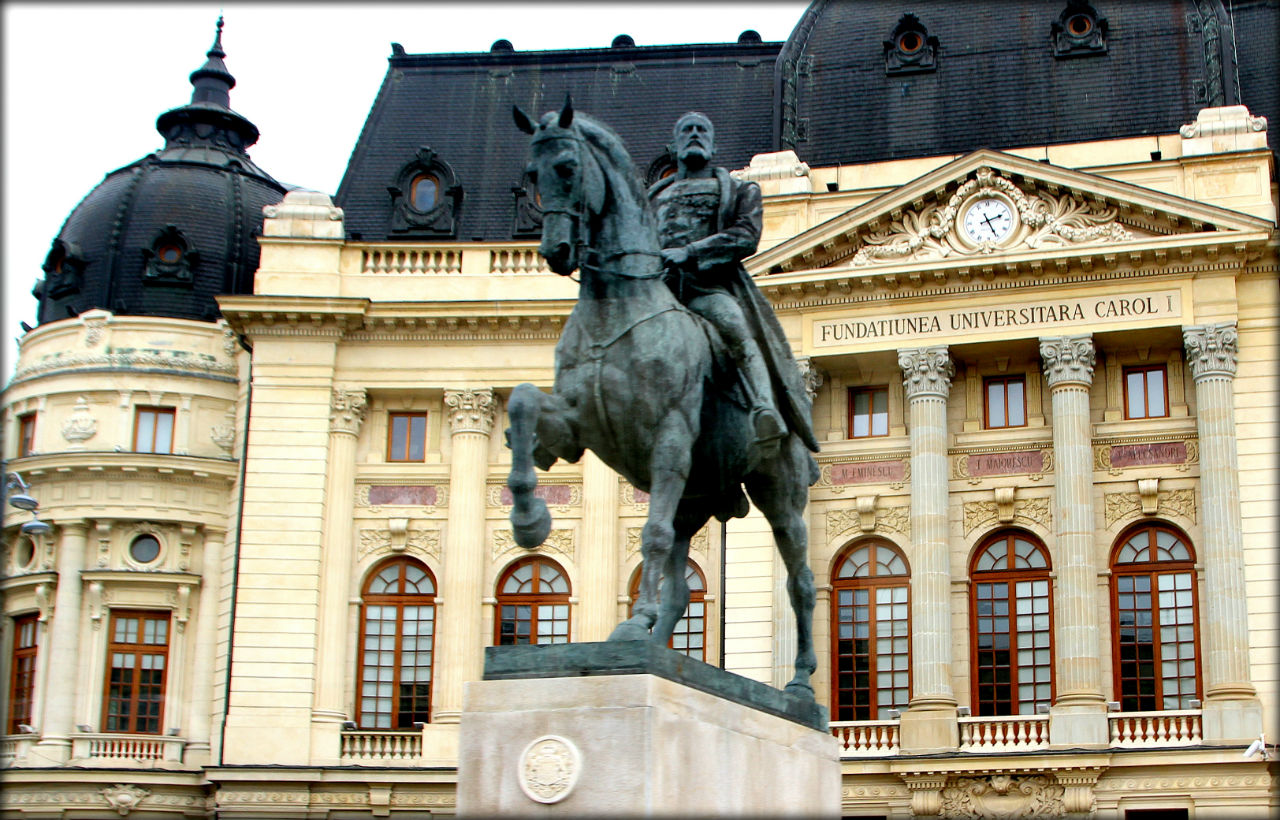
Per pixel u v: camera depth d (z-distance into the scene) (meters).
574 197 13.27
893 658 50.53
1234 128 50.28
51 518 54.50
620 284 13.53
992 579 50.66
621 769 11.65
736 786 12.67
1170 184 50.41
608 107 60.38
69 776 51.31
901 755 47.88
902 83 55.09
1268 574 47.56
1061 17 54.88
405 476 54.56
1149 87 53.53
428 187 57.91
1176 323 49.22
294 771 50.31
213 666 54.00
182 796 52.12
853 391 52.75
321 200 55.94
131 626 54.09
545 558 53.88
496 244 55.09
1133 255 49.22
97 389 55.50
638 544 53.47
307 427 54.03
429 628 53.53
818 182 53.41
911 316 51.06
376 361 54.78
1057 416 49.72
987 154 50.44
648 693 11.77
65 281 58.00
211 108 61.94
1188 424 50.06
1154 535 49.84
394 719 52.84
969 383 52.00
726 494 14.75
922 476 50.03
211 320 57.50
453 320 54.12
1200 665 48.47
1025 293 50.47
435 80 61.62
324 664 52.28
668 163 57.97
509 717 12.03
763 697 13.63
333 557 53.19
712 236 14.52
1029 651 49.81
